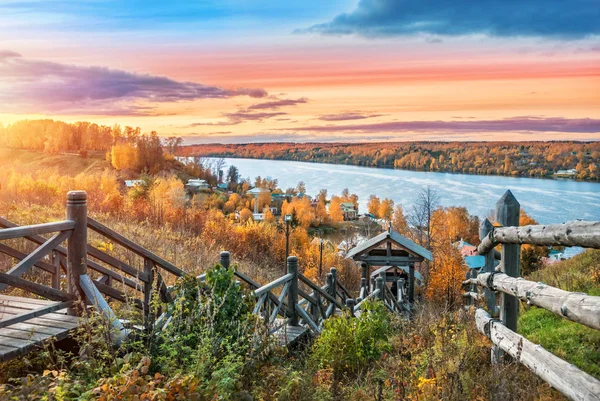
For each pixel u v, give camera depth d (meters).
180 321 5.42
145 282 6.01
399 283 18.39
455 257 29.61
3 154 110.31
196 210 32.03
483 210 105.81
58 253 6.20
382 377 5.57
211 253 18.27
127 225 19.81
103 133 131.25
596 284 10.38
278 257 31.92
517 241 4.69
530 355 4.16
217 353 5.15
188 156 128.38
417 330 7.29
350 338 6.92
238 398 4.24
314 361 6.74
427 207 40.00
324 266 34.09
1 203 19.45
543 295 3.87
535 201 111.19
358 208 123.88
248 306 6.19
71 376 4.23
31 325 4.92
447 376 4.55
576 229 3.51
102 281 6.24
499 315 5.56
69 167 106.81
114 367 4.25
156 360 4.84
